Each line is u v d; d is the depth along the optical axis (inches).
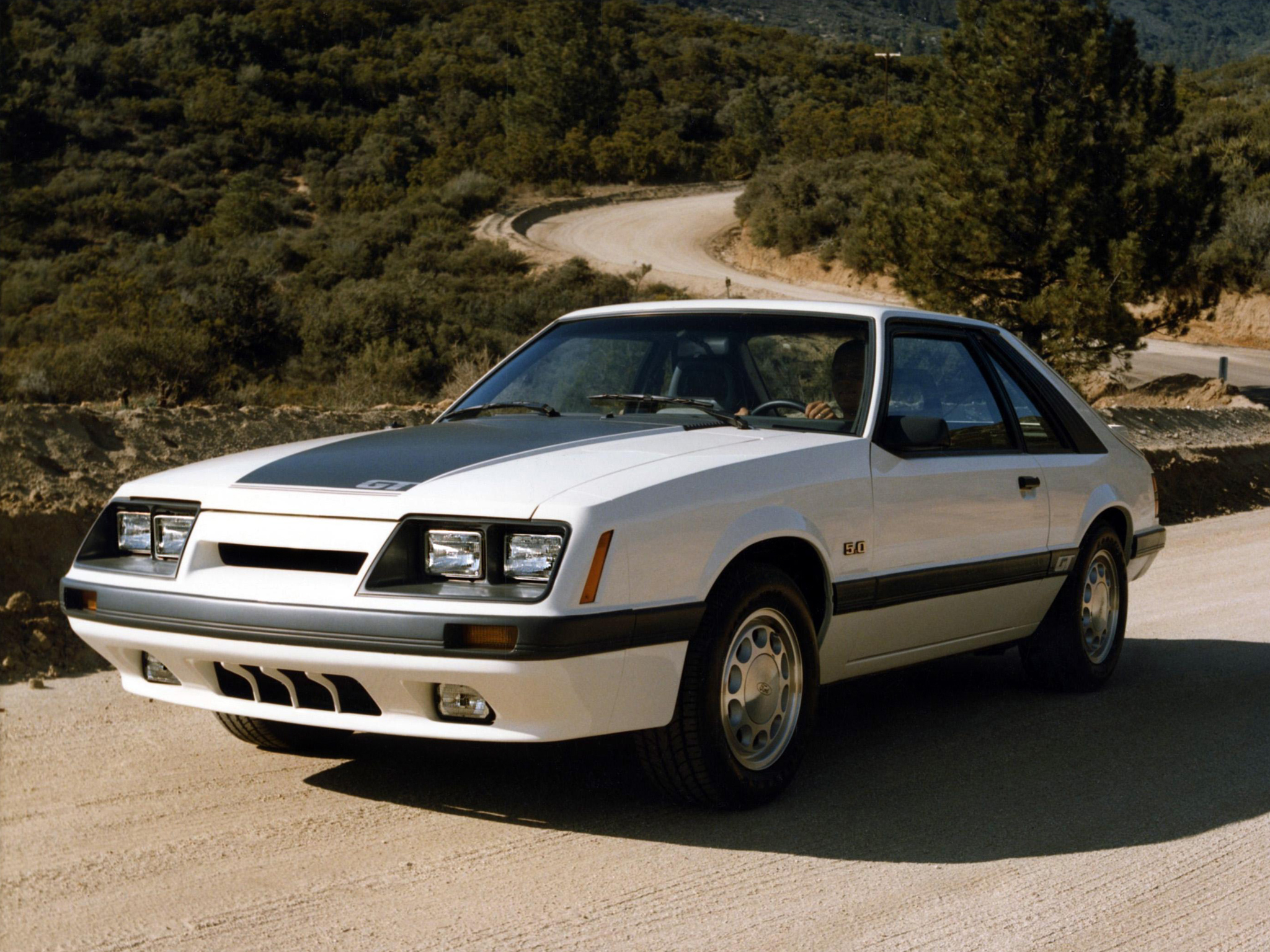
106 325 1234.0
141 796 155.4
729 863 136.8
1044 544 202.2
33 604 238.1
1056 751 185.5
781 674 155.5
